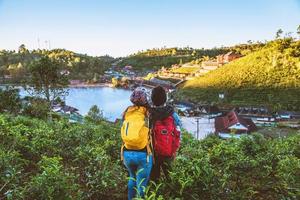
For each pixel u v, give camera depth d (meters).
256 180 6.93
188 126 93.69
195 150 8.30
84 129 11.23
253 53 171.88
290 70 142.88
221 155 7.62
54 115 40.78
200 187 5.78
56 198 5.28
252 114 114.56
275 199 6.15
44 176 5.45
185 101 144.38
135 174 5.55
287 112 113.38
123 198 6.33
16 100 42.19
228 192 5.90
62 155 8.68
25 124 13.52
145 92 5.64
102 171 6.50
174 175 5.76
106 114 129.00
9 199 5.19
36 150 8.55
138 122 5.33
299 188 6.14
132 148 5.34
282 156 7.75
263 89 136.12
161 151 5.59
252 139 8.88
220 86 152.12
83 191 6.30
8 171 6.10
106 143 9.16
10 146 8.31
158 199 4.82
